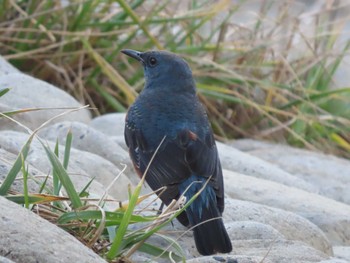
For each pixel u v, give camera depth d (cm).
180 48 1562
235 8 1605
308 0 1861
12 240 708
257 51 1627
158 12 1534
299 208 1107
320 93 1619
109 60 1508
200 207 900
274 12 1867
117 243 798
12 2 1478
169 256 811
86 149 1117
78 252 724
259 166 1255
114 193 1026
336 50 1725
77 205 834
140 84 1512
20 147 1016
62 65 1492
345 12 1800
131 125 1018
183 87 1058
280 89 1582
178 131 978
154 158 965
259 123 1605
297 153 1514
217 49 1573
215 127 1563
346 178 1423
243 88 1578
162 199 923
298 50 1706
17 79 1264
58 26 1509
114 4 1595
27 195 806
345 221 1090
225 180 1147
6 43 1492
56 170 837
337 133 1664
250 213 983
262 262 813
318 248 984
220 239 865
